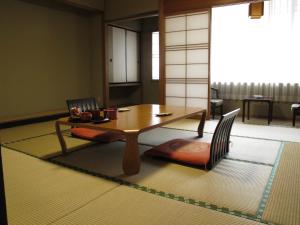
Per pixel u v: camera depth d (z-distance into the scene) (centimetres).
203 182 224
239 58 547
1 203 70
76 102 369
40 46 541
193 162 256
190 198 196
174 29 525
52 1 542
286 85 509
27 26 514
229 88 568
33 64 531
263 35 517
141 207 184
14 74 500
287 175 238
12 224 164
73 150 319
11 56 492
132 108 373
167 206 185
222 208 182
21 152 312
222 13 548
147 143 346
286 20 493
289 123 479
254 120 509
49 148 328
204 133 399
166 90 552
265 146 328
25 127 457
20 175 243
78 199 196
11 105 500
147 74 741
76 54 621
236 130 420
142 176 238
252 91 544
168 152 276
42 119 509
